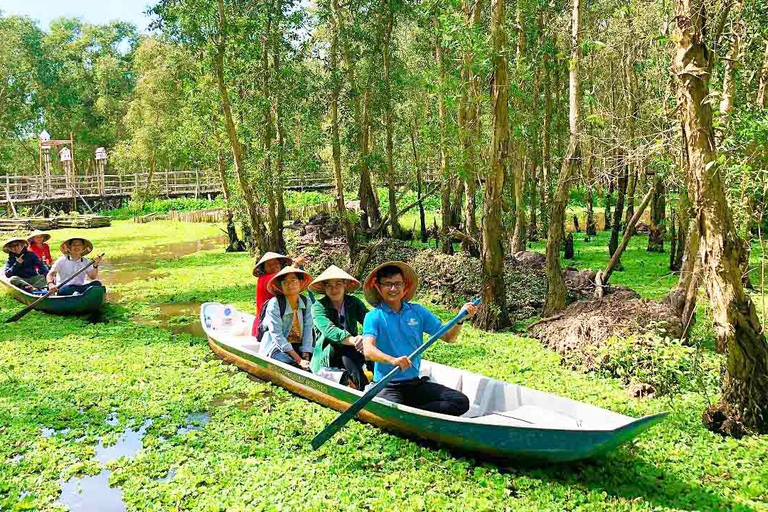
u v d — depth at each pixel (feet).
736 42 24.12
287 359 24.22
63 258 37.63
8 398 23.27
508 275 39.63
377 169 61.62
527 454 16.97
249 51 46.91
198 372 26.23
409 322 19.66
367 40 52.95
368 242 53.62
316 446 18.42
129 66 164.55
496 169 30.25
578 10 31.17
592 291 36.58
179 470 17.69
